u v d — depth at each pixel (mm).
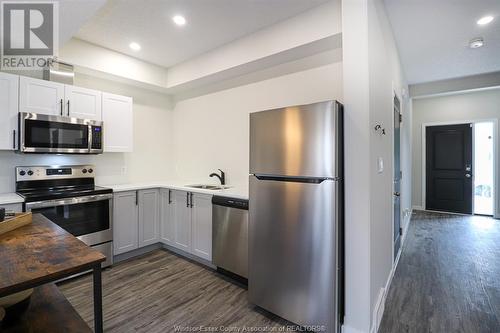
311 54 2600
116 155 3545
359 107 1746
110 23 2549
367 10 1737
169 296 2295
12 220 1355
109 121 3168
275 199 1941
